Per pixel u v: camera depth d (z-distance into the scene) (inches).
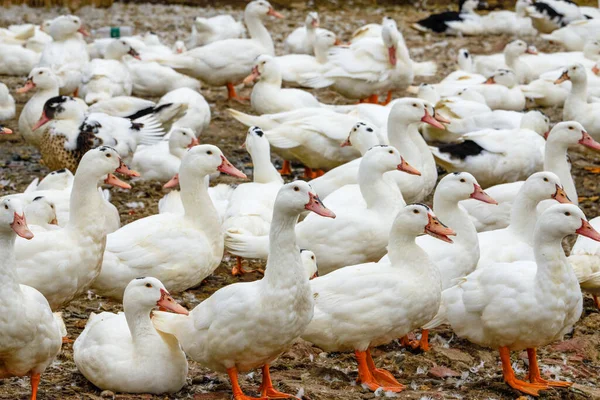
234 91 845.8
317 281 342.0
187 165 412.8
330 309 334.0
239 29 1008.9
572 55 910.4
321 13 1299.2
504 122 647.1
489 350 386.9
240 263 476.1
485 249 418.6
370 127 534.3
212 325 306.8
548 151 522.9
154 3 1328.7
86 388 327.0
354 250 428.8
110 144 600.4
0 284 288.2
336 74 763.4
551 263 325.7
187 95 689.0
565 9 1138.0
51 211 417.7
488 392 336.8
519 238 426.9
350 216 430.3
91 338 325.4
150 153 611.5
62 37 796.6
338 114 591.8
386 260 366.0
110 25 1161.4
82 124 602.2
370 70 764.0
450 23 1167.6
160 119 646.5
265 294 302.8
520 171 577.6
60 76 777.6
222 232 425.4
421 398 320.8
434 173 538.6
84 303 427.5
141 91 806.5
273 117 597.0
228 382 341.1
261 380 342.6
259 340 305.0
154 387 317.4
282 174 645.9
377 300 332.5
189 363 362.9
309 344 380.8
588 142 511.8
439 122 526.0
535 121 628.7
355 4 1343.5
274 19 1240.2
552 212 324.8
